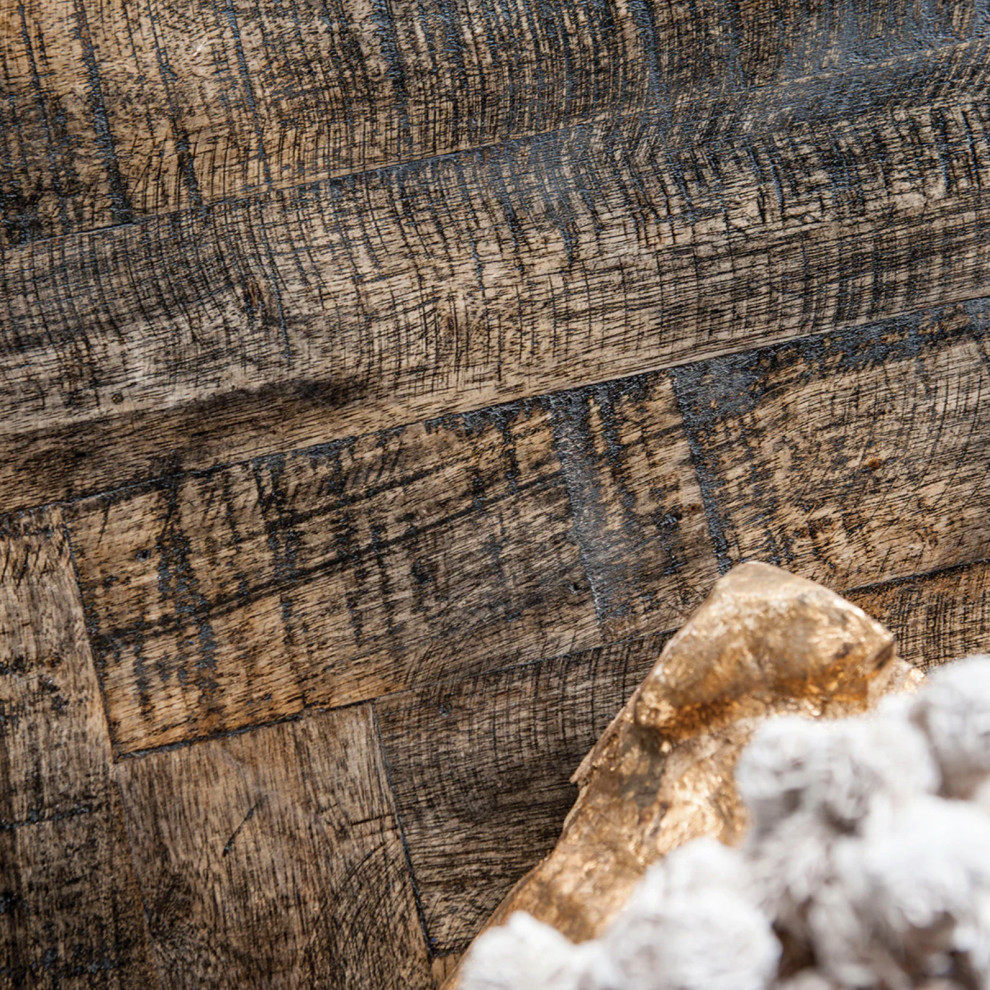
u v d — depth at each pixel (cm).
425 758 96
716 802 89
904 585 97
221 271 96
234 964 96
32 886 96
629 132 96
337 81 96
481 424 96
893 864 76
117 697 96
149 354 96
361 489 96
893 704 87
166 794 96
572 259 96
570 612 96
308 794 96
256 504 96
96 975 96
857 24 96
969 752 84
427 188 96
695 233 96
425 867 96
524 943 85
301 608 96
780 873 84
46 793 96
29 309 95
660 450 96
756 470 97
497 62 96
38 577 96
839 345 97
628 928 84
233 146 96
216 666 96
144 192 96
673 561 96
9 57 95
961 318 97
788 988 84
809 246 96
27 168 96
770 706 89
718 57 96
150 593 96
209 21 96
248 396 96
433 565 96
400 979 96
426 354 96
